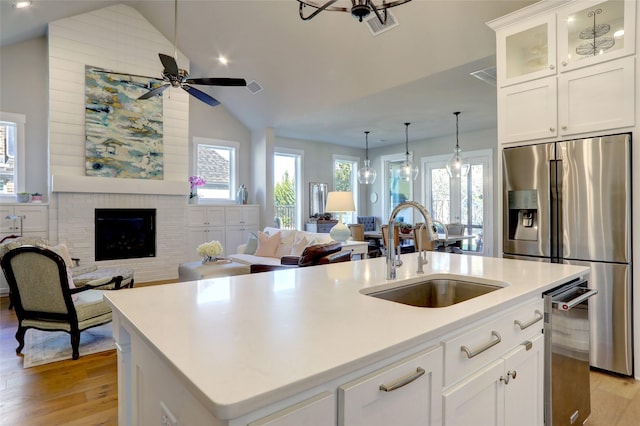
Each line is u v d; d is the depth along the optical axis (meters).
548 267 2.20
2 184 5.25
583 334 1.96
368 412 0.90
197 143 7.12
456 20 3.86
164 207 6.17
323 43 4.93
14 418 2.15
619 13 2.68
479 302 1.36
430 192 8.68
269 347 0.93
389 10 4.01
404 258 2.58
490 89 5.18
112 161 5.71
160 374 1.00
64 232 5.31
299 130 7.75
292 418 0.76
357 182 9.97
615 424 2.06
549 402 1.70
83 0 5.00
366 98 5.60
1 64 5.20
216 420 0.73
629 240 2.59
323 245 3.39
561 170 2.87
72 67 5.40
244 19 5.09
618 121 2.63
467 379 1.21
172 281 6.05
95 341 3.46
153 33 6.07
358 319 1.16
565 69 2.87
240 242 7.18
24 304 3.08
